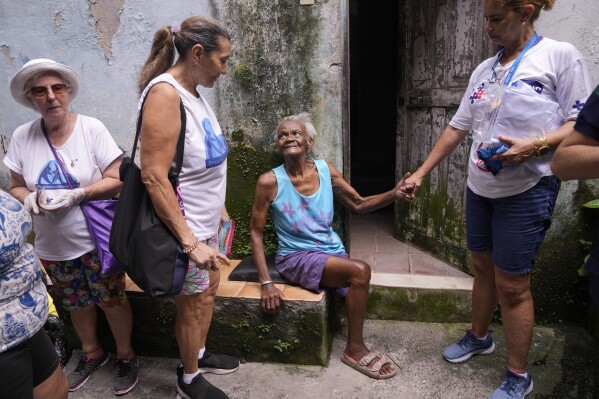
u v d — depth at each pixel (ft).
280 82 8.23
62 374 5.10
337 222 8.73
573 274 8.27
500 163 5.88
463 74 8.90
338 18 7.80
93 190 6.44
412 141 10.70
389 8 17.52
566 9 7.29
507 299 6.38
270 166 8.63
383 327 8.75
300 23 7.91
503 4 5.38
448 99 9.34
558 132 5.49
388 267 9.86
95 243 6.64
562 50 5.51
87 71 8.72
